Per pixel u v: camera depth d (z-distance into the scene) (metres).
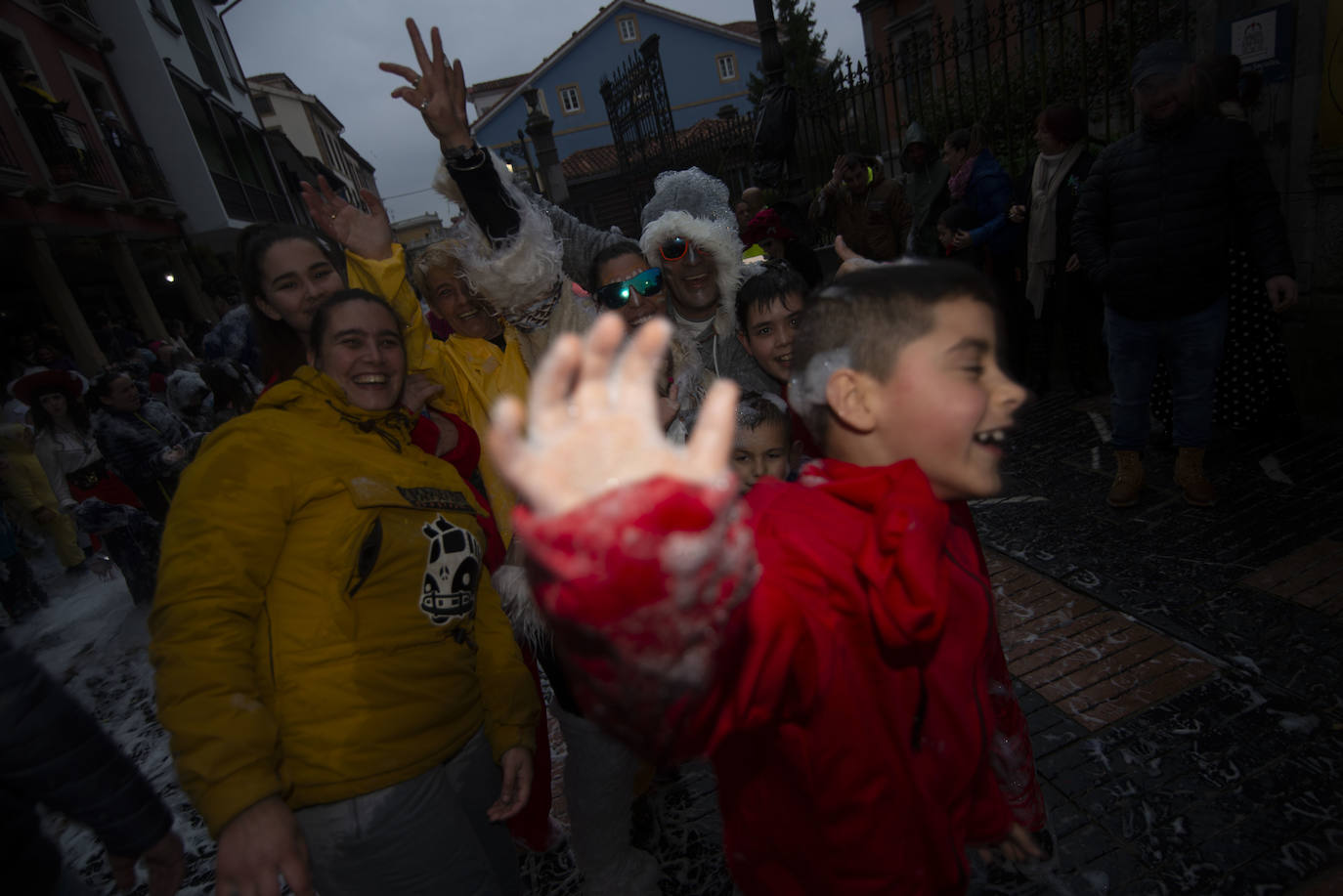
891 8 12.05
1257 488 3.32
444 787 1.46
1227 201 2.94
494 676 1.62
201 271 15.95
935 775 0.94
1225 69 3.12
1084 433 4.36
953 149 5.17
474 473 2.05
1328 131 3.56
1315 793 1.93
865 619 0.83
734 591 0.62
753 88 22.20
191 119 16.39
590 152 30.58
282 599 1.33
